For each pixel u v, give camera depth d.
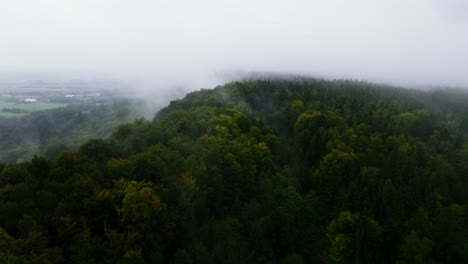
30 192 35.94
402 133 91.56
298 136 86.81
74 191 35.88
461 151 79.44
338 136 80.69
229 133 72.25
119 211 35.03
